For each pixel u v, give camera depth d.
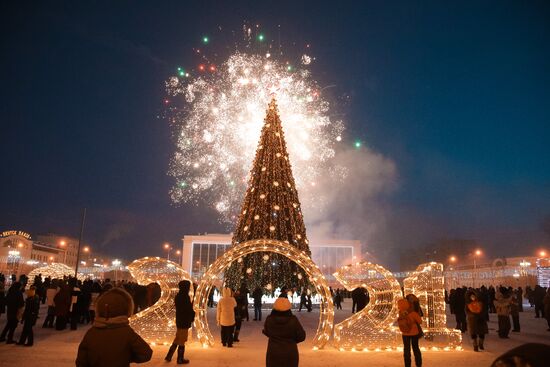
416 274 14.79
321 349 13.11
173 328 14.20
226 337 13.20
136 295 20.88
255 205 24.41
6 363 10.09
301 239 24.38
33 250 77.06
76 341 13.66
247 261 23.73
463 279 50.91
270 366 6.69
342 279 14.25
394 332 13.61
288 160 25.30
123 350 4.20
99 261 101.88
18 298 13.12
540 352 1.98
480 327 13.08
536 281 43.47
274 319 6.86
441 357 11.98
